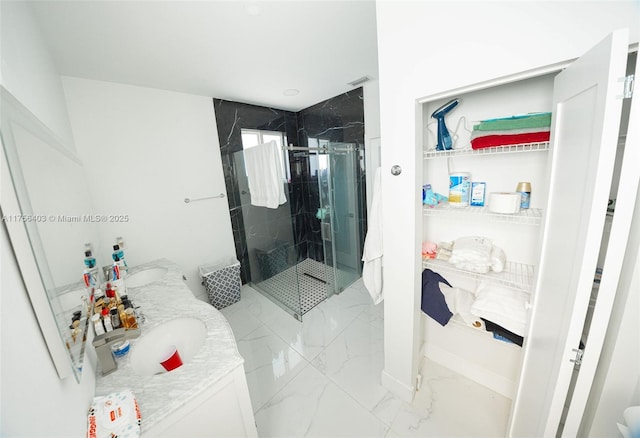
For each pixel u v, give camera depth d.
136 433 0.63
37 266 0.51
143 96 2.02
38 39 1.09
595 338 0.64
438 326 1.61
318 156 2.39
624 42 0.51
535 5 0.71
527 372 0.98
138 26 1.22
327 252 2.66
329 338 2.02
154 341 1.10
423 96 0.96
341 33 1.39
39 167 0.65
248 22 1.25
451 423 1.29
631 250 0.66
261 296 2.73
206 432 0.80
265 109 2.82
